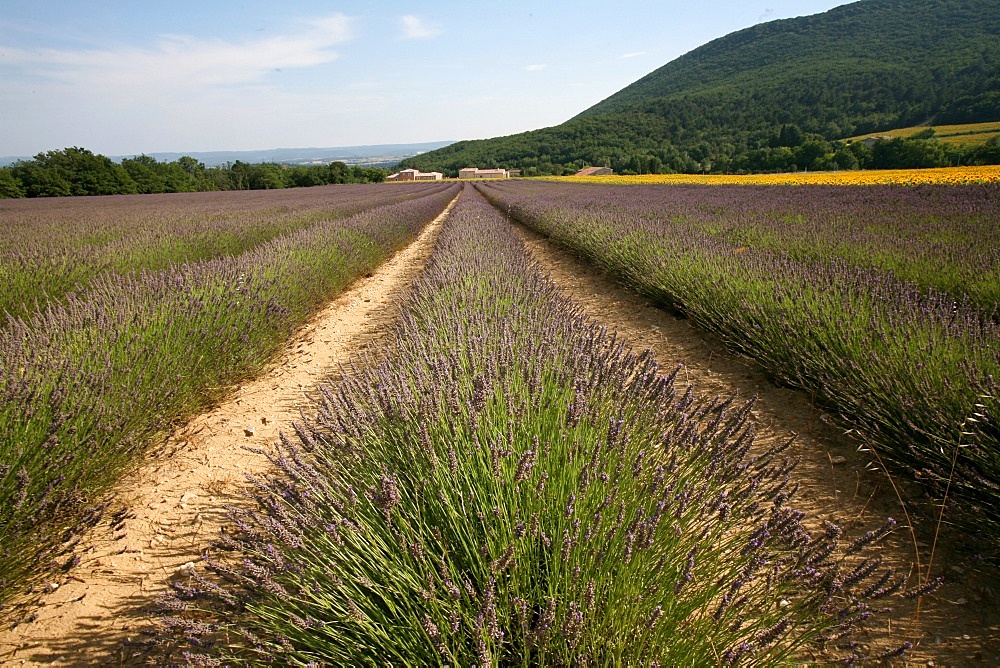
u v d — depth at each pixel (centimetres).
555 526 171
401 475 195
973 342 292
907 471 262
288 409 403
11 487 219
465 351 286
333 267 791
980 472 225
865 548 220
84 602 212
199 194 4250
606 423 219
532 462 171
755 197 1569
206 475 311
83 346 334
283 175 7056
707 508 173
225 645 175
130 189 5159
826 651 171
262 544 166
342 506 179
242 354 446
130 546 247
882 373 289
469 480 183
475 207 1989
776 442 307
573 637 135
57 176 4678
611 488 177
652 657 134
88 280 612
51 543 237
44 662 184
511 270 556
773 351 381
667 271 594
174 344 385
